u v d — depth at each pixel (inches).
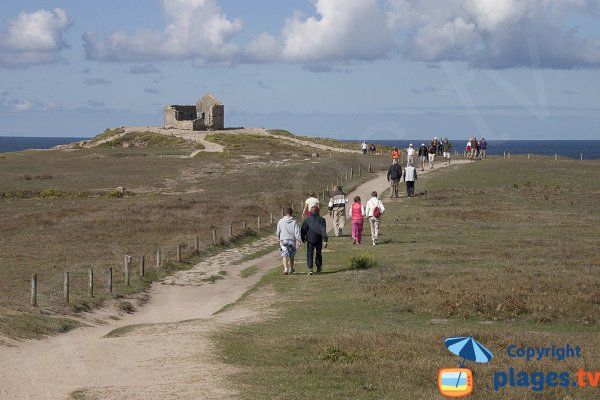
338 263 2250.2
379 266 2097.7
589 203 3809.1
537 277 1774.1
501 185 4672.7
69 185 5349.4
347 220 3474.4
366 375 1004.6
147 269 2311.8
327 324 1437.0
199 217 3649.1
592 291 1606.8
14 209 4109.3
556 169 5497.1
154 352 1145.4
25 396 901.8
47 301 1736.0
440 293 1621.6
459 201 3900.1
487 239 2662.4
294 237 2114.9
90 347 1202.0
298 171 5634.8
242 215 3737.7
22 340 1354.6
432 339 1210.0
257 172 5772.6
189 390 912.9
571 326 1441.9
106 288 1984.5
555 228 2952.8
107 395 890.1
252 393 904.3
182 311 1792.6
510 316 1497.3
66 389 927.0
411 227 3029.0
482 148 6343.5
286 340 1216.2
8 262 2428.6
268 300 1743.4
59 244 2906.0
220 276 2274.9
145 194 4906.5
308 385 948.0
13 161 7460.6
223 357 1108.5
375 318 1513.3
